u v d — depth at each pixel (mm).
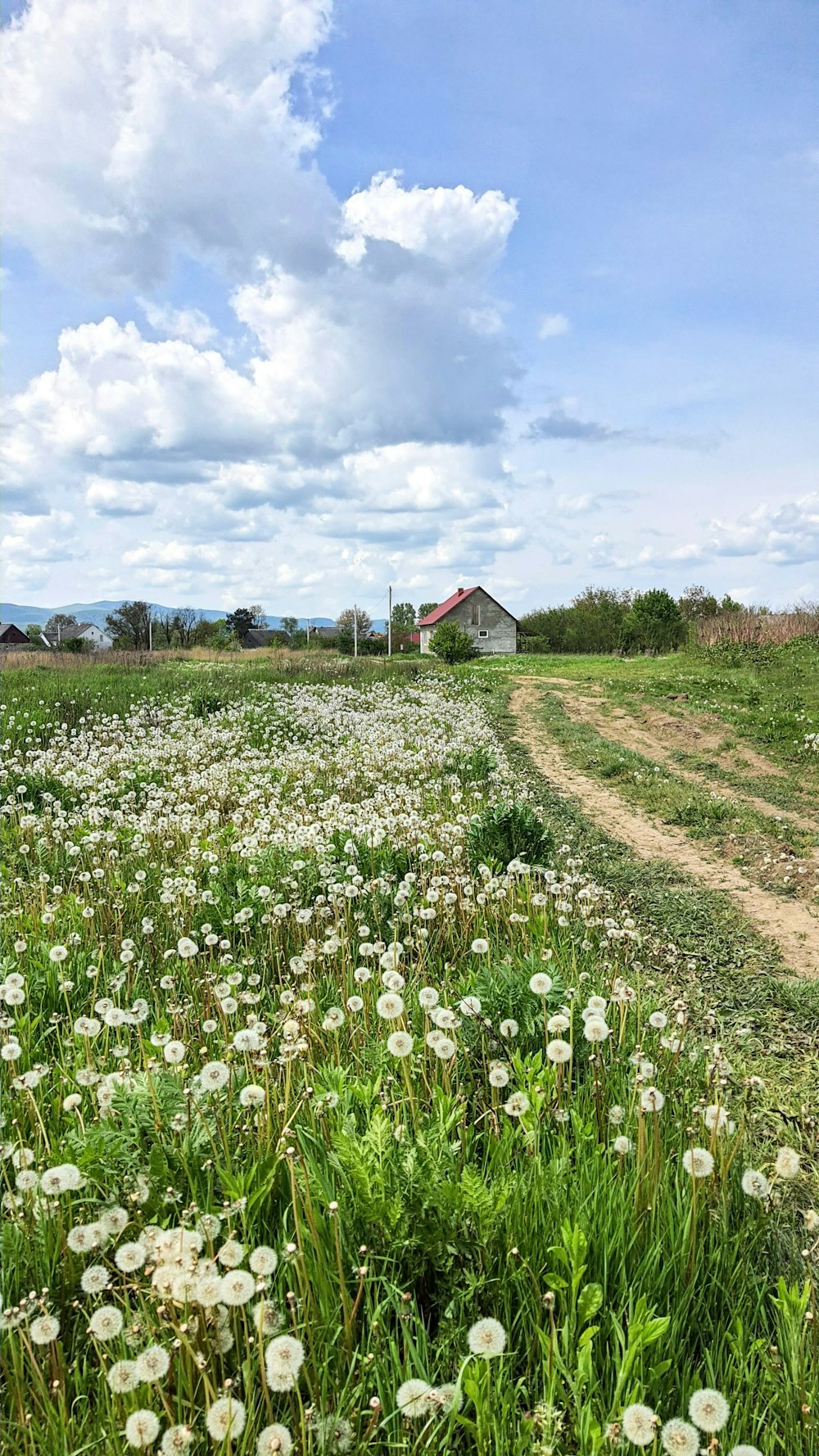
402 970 5043
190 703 19906
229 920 5980
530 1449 1965
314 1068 3689
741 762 14289
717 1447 1771
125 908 6348
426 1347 2252
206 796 10992
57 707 18250
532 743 17141
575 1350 2250
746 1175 2660
